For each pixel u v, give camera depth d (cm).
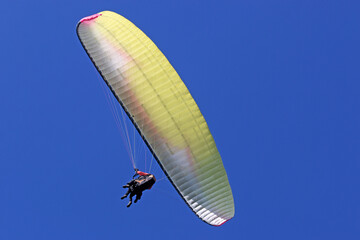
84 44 8356
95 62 8294
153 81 8006
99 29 8275
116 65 8156
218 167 8131
